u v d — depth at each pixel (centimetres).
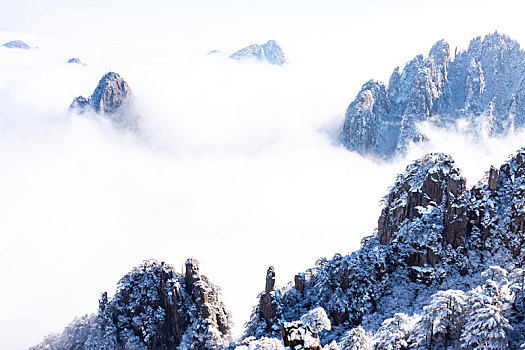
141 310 10481
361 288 8925
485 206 9319
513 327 6344
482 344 5944
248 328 9712
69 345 11019
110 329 10462
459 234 9156
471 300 6462
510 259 8781
